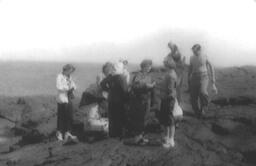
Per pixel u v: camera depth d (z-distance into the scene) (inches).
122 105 417.7
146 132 431.2
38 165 382.0
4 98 694.5
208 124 438.9
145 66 396.2
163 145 376.5
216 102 514.9
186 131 424.8
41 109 609.6
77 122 480.7
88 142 428.5
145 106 389.4
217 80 641.6
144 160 349.1
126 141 393.7
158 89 492.1
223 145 394.0
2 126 592.4
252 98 510.6
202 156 359.6
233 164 354.9
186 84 583.8
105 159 357.7
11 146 480.7
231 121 436.8
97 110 442.6
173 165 338.3
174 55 444.1
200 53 457.7
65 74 456.1
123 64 457.7
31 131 500.4
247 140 403.5
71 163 362.6
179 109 372.5
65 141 434.0
